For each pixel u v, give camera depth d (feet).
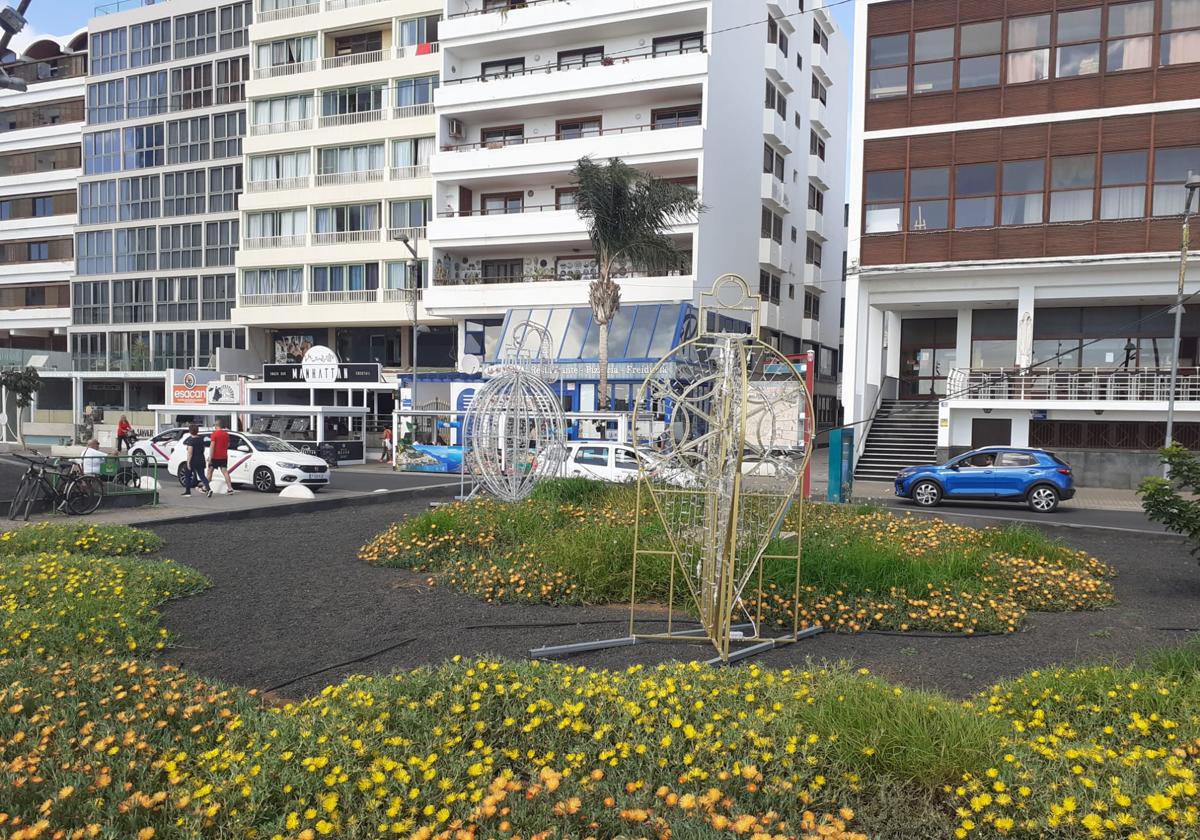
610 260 86.99
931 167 79.15
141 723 14.14
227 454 56.80
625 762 12.44
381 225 128.36
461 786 11.85
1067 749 12.42
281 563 31.71
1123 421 74.33
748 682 15.55
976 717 13.37
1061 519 54.85
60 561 27.20
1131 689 14.85
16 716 14.16
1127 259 72.64
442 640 21.53
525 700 14.78
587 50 112.68
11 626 19.51
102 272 160.25
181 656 20.08
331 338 138.62
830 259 156.04
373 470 91.04
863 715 13.08
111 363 153.07
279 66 137.49
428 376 105.70
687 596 25.50
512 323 105.40
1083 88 73.97
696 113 106.11
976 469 62.80
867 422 85.30
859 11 81.20
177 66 152.87
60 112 168.14
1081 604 25.79
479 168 112.16
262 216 138.41
